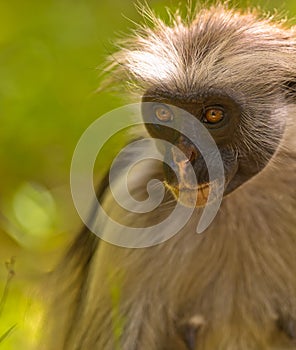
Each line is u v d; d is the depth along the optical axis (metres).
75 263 12.73
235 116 11.52
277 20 13.55
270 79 11.66
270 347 11.74
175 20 13.13
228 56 11.66
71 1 18.48
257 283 11.62
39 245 14.93
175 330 11.84
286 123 11.59
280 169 11.55
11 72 17.73
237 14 12.40
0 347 12.59
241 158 11.54
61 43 18.00
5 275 14.16
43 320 12.81
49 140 17.12
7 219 15.41
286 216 11.52
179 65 11.65
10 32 18.31
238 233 11.59
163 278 11.77
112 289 11.82
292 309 11.61
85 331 12.15
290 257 11.54
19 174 17.00
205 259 11.66
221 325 11.75
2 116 17.44
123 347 11.88
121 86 12.52
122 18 18.06
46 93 17.41
